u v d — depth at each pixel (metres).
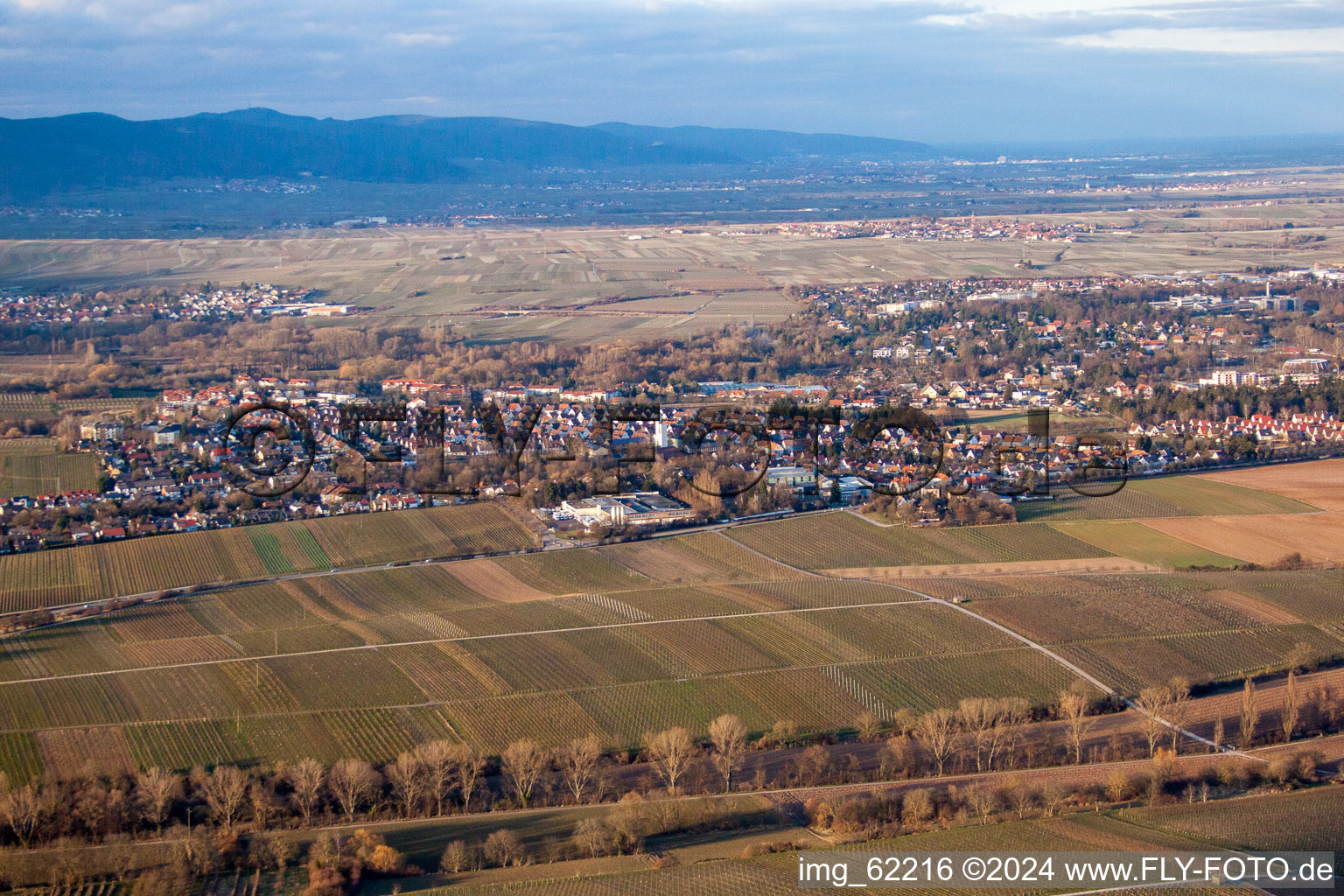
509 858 143.25
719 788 164.12
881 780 164.88
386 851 141.50
